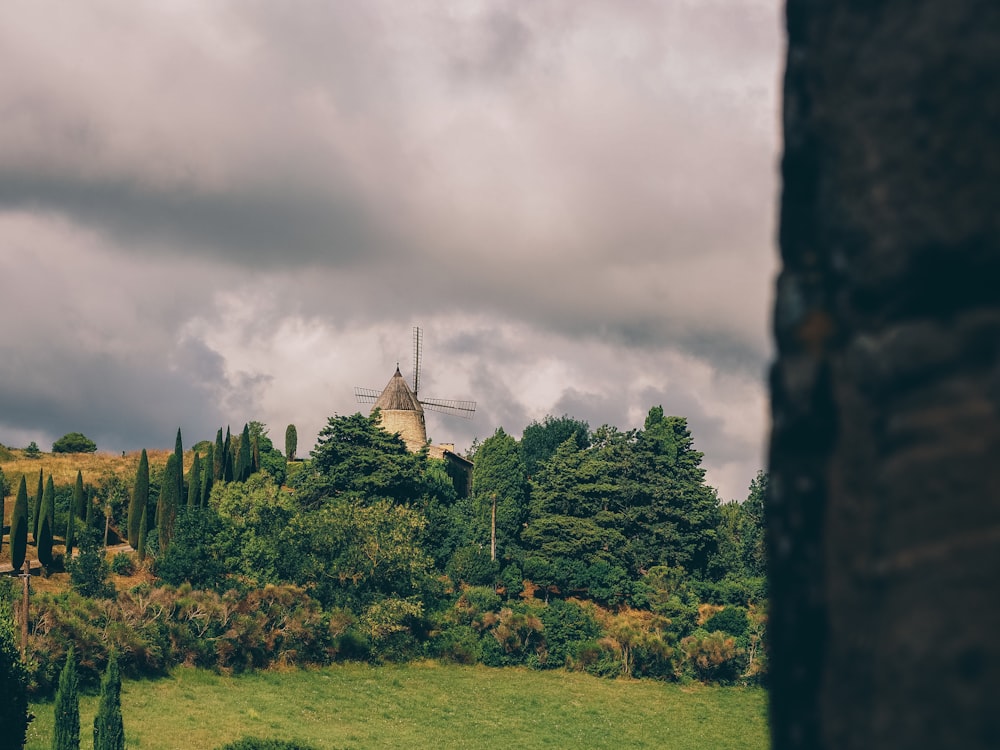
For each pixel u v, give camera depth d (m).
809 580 2.26
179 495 84.19
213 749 48.47
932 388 2.00
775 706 2.34
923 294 2.05
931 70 2.04
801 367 2.29
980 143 1.98
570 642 80.38
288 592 73.00
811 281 2.34
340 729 57.34
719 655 77.06
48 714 51.06
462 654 77.81
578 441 147.38
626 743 60.00
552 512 97.50
